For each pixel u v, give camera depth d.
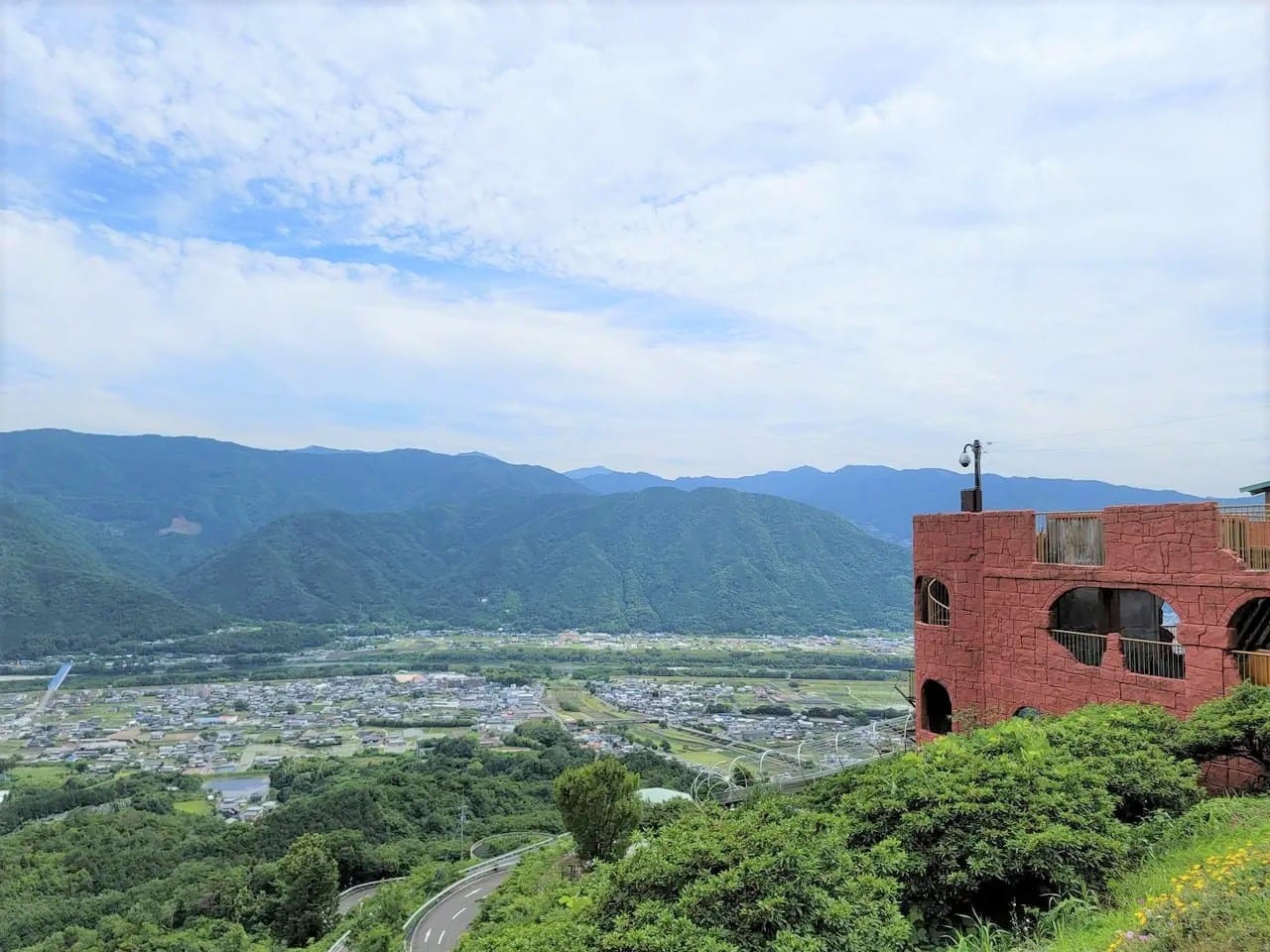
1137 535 14.98
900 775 10.37
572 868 30.47
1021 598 17.58
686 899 7.84
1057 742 11.72
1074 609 17.67
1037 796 9.38
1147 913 6.71
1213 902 6.45
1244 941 5.82
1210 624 13.49
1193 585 13.83
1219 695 13.25
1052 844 8.66
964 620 19.14
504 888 29.12
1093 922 7.69
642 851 9.26
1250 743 11.52
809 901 7.72
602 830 28.11
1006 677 17.91
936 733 20.19
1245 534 13.49
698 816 10.38
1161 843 9.56
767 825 8.97
